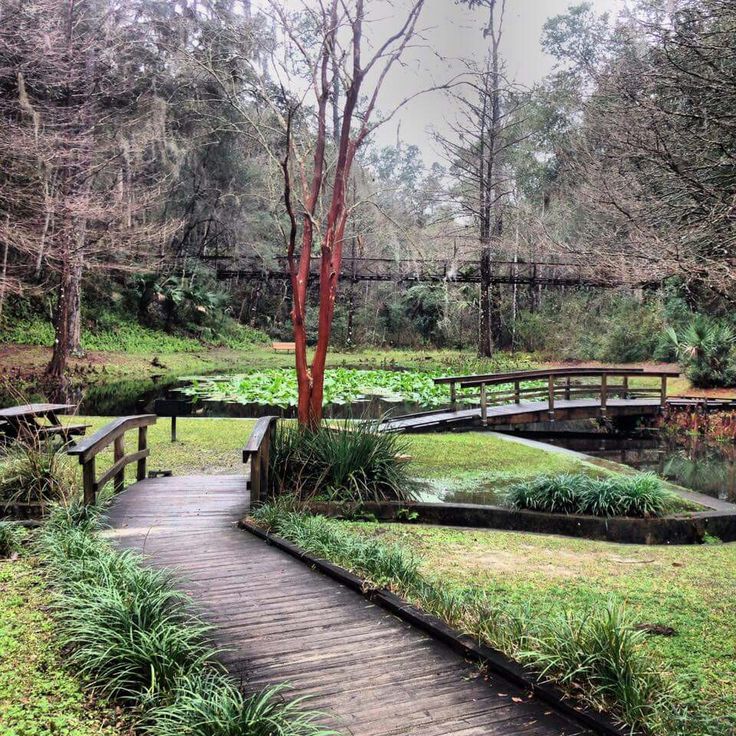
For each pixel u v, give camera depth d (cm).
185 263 3106
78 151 1638
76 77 1675
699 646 388
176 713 264
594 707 280
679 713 282
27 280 2423
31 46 1511
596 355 2750
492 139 2733
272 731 256
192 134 2555
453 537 623
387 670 322
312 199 827
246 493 703
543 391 1528
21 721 277
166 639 312
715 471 1021
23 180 1688
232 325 3459
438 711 284
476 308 3434
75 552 454
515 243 2941
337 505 663
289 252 805
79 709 289
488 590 475
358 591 429
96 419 1230
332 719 277
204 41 971
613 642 304
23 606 393
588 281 2469
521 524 674
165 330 3059
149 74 2194
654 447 1259
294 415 1430
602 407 1380
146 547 517
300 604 408
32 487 598
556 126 3441
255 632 365
